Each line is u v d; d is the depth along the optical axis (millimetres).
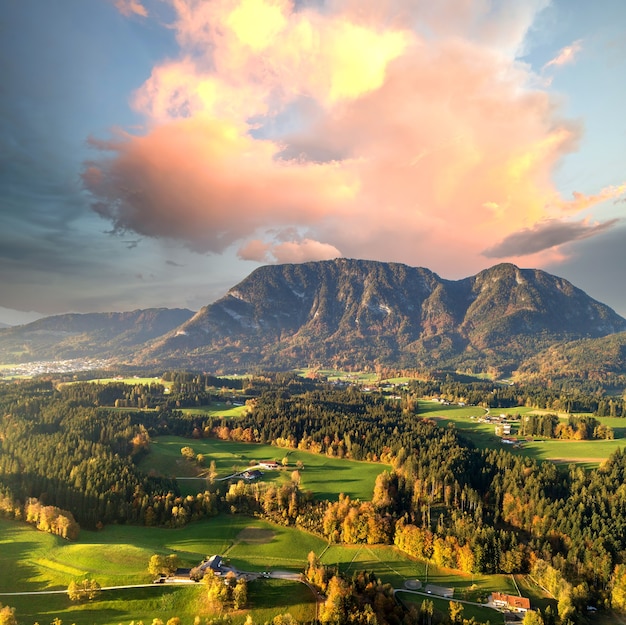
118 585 135625
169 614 127500
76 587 129250
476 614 144125
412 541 174750
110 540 167875
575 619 145875
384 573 163250
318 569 147875
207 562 148625
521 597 152250
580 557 172375
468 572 166125
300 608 135250
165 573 141375
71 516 174375
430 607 138125
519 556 168500
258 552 168875
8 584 134000
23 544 154500
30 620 122062
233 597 133000
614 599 156125
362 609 135625
